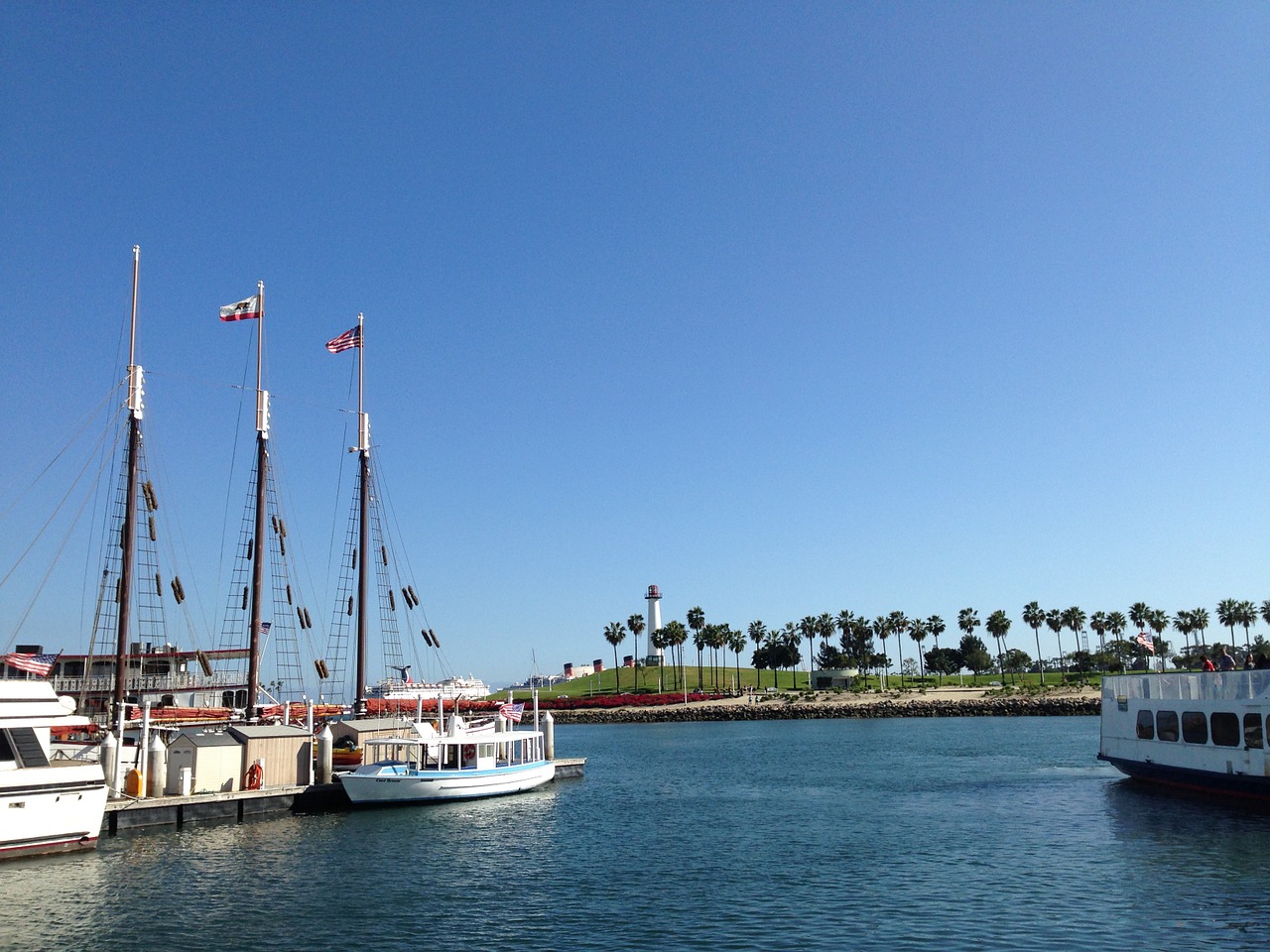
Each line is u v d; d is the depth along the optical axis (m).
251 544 76.56
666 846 51.97
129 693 83.50
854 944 32.28
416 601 93.31
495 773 73.25
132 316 67.19
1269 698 53.16
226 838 53.34
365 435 89.62
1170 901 36.16
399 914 37.12
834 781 83.75
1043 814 58.81
